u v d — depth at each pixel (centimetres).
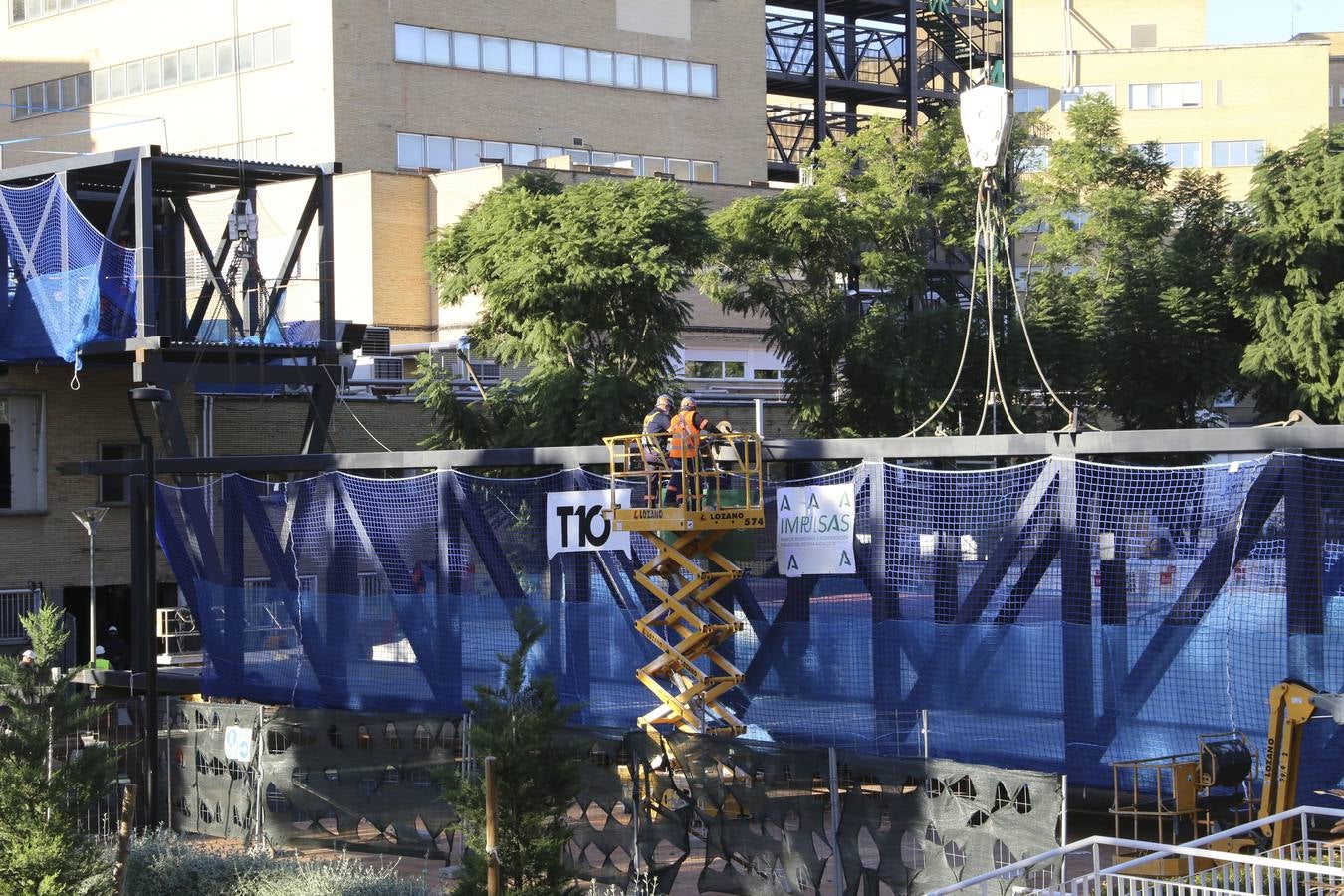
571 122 6619
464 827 1292
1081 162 5397
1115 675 1839
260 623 2595
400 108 6128
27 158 6969
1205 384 4209
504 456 2384
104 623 3691
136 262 3075
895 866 1438
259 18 6203
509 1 6431
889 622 2002
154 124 6556
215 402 3734
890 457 2058
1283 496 1797
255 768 1855
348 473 2831
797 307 4497
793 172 7581
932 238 5259
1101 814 1919
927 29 7456
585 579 2345
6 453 3553
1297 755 1508
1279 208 4022
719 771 1545
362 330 3700
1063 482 1919
